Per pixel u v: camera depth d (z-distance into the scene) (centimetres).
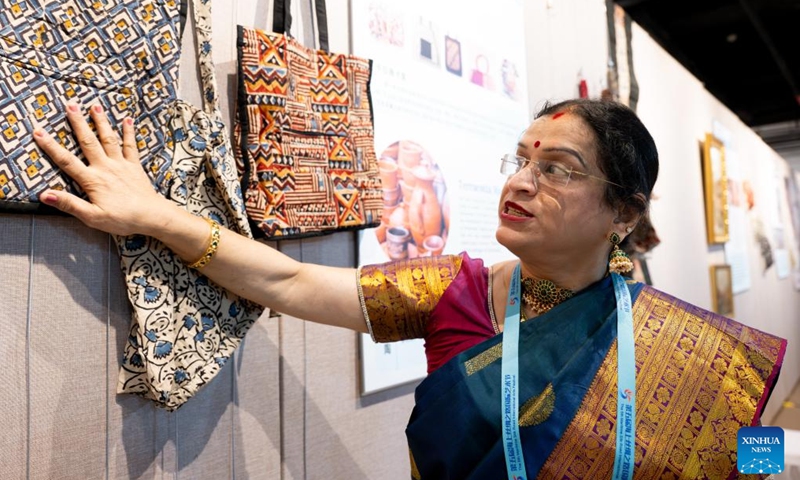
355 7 146
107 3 89
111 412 95
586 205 87
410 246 159
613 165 87
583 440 81
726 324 89
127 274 88
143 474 99
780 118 788
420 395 91
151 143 93
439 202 170
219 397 112
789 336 594
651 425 81
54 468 88
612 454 80
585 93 251
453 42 182
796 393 528
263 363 121
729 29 497
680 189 345
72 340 91
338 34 143
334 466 137
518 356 85
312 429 131
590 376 83
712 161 392
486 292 95
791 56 567
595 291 91
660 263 307
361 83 133
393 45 158
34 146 79
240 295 95
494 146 198
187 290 94
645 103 310
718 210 398
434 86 172
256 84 109
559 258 89
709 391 83
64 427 90
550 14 242
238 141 110
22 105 79
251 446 118
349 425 141
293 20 130
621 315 87
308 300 97
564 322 87
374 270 99
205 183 100
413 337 100
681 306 91
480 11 196
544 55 236
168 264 92
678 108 356
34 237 87
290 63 116
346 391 141
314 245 132
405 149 160
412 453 91
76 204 78
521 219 88
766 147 584
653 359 85
